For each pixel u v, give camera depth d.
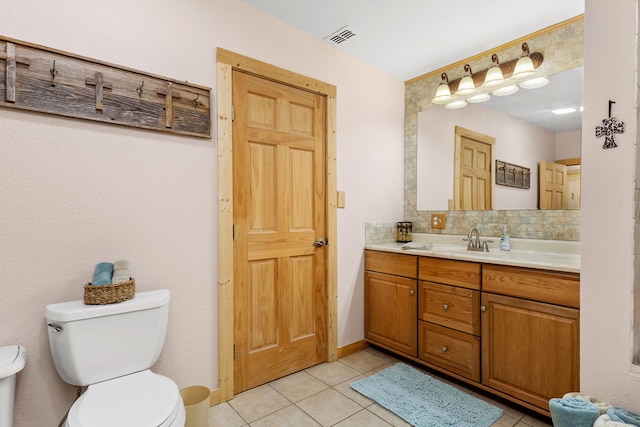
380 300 2.61
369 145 2.79
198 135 1.81
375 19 2.15
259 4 2.02
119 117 1.57
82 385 1.32
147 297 1.50
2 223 1.33
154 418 1.07
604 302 1.26
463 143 2.70
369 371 2.34
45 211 1.41
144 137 1.66
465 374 2.06
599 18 1.27
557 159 2.22
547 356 1.70
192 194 1.82
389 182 2.97
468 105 2.67
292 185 2.28
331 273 2.48
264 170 2.15
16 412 1.35
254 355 2.10
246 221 2.05
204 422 1.57
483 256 2.09
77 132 1.48
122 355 1.39
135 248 1.64
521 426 1.73
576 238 2.15
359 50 2.55
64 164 1.45
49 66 1.40
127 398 1.20
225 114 1.92
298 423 1.75
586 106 1.31
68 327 1.28
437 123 2.87
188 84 1.78
